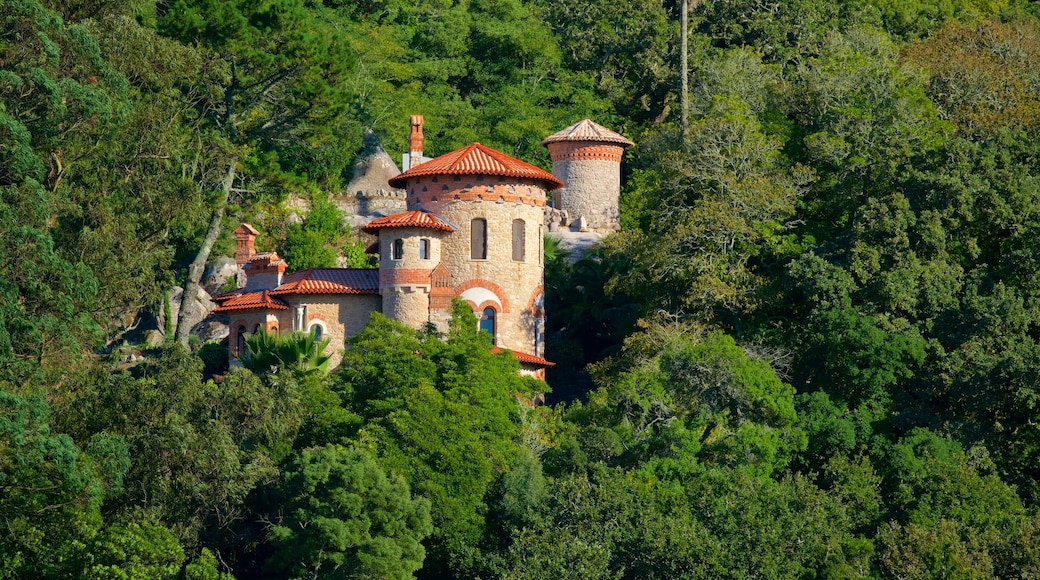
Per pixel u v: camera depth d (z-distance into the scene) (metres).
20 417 180.38
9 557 191.00
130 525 191.88
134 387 197.50
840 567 196.62
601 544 198.25
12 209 196.75
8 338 187.12
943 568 197.88
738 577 192.75
